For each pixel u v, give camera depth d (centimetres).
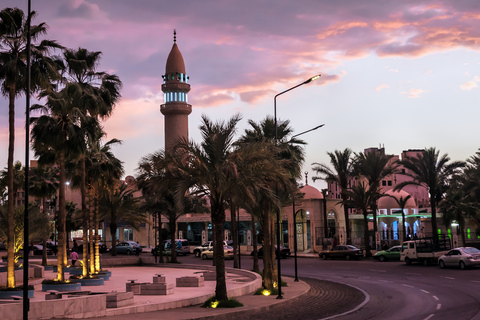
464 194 5712
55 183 5828
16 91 2678
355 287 3052
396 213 7519
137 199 6875
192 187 2362
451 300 2275
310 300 2538
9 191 2494
